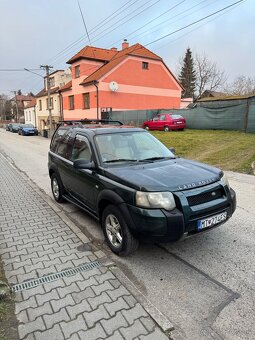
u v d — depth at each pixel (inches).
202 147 562.9
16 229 193.6
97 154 169.5
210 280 129.2
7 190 305.3
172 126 832.9
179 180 139.5
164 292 121.3
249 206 230.5
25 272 137.5
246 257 148.6
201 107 829.2
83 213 222.1
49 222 205.6
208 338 96.2
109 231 156.8
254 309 109.9
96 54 1255.5
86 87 1163.9
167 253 154.2
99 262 145.9
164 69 1251.8
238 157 444.5
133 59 1143.0
